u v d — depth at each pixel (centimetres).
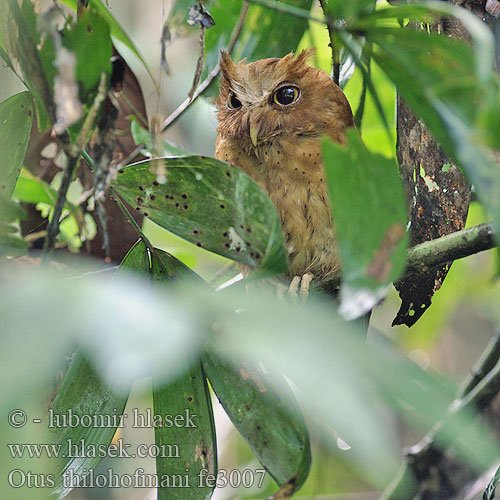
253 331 211
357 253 261
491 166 279
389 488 467
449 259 399
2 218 374
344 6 358
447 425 214
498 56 454
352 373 198
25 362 169
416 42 323
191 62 877
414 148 490
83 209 504
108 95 366
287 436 336
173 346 194
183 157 343
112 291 206
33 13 348
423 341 859
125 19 923
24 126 399
